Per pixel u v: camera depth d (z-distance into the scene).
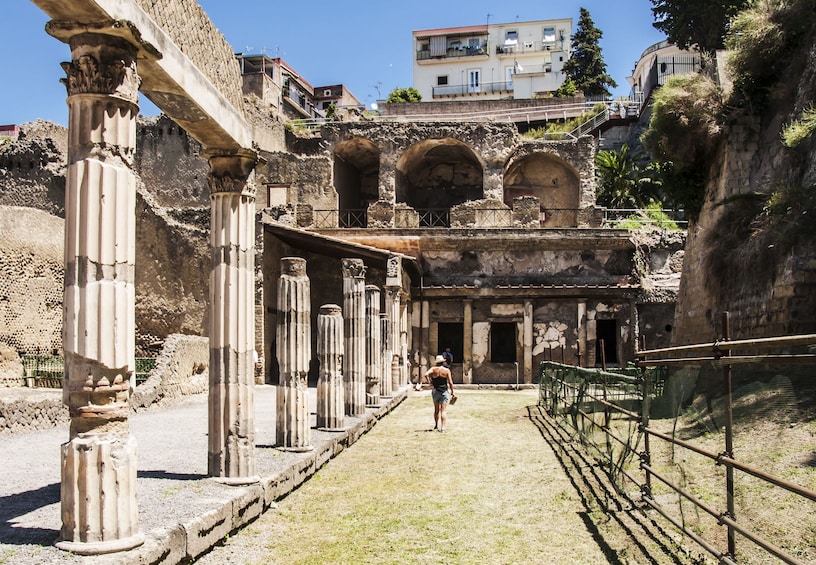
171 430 16.11
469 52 93.50
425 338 35.50
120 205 6.93
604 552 8.09
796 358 5.56
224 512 8.38
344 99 90.38
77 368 6.69
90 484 6.55
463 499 10.77
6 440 14.64
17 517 7.78
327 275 36.16
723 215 23.66
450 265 36.19
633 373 22.17
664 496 10.36
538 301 35.47
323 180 41.78
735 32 25.41
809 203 18.38
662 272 36.03
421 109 61.78
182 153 42.81
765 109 23.94
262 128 42.50
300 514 9.85
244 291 10.14
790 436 8.21
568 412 17.91
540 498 10.79
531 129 59.34
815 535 6.67
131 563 6.29
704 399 9.80
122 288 6.91
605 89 79.69
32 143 36.19
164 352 22.98
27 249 26.27
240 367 9.94
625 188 50.09
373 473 12.75
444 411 18.78
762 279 19.77
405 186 45.69
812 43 20.94
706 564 7.39
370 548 8.30
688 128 25.78
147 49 7.36
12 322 25.44
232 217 10.20
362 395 18.92
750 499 7.66
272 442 13.69
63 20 6.80
